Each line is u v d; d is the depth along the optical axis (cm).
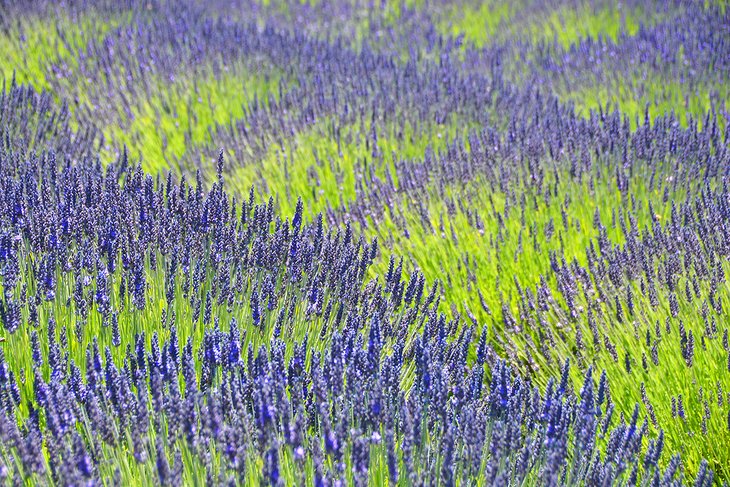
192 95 1012
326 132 866
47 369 405
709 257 572
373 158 807
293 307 470
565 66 1202
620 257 572
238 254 501
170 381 366
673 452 439
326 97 966
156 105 979
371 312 483
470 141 804
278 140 859
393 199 703
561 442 345
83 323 430
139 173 564
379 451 351
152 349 370
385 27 1517
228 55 1143
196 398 343
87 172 627
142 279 452
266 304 466
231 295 475
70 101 952
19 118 808
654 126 827
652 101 1035
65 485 285
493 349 560
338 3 1680
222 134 859
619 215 659
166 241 493
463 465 344
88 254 464
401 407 370
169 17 1318
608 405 438
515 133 827
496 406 379
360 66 1112
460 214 687
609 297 564
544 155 780
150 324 452
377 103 939
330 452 333
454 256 642
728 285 546
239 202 709
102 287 434
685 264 562
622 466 361
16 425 324
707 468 416
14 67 1012
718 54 1119
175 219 519
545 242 653
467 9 1611
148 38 1174
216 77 1072
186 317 459
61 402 329
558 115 896
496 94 1011
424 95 957
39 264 451
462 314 589
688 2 1408
